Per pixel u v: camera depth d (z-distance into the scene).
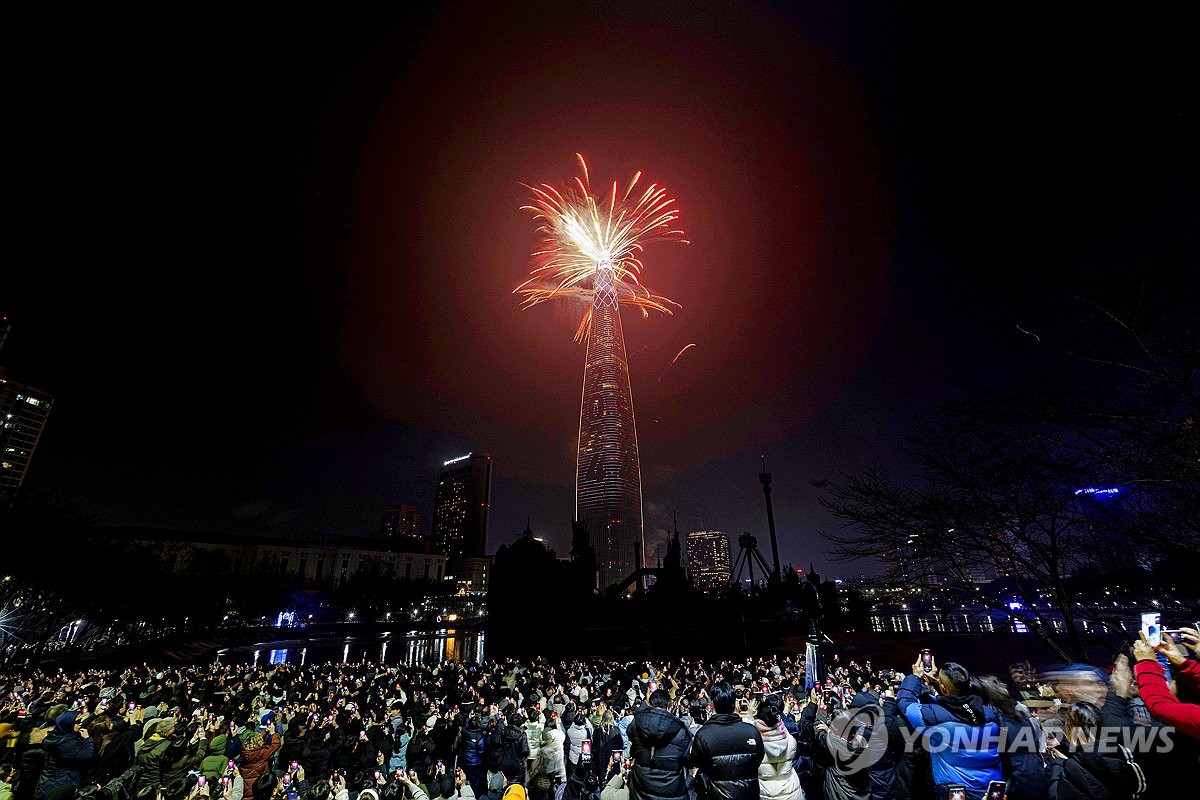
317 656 74.19
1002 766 4.23
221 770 10.21
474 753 10.57
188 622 86.88
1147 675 3.71
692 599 92.56
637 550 136.88
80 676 25.84
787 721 7.91
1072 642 7.98
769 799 5.16
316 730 11.44
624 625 76.44
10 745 10.99
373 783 9.44
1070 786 3.92
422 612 163.38
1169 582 7.02
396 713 14.13
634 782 4.91
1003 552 8.61
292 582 125.50
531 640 70.94
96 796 8.48
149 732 11.48
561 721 11.08
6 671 38.16
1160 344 6.51
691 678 18.27
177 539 142.25
